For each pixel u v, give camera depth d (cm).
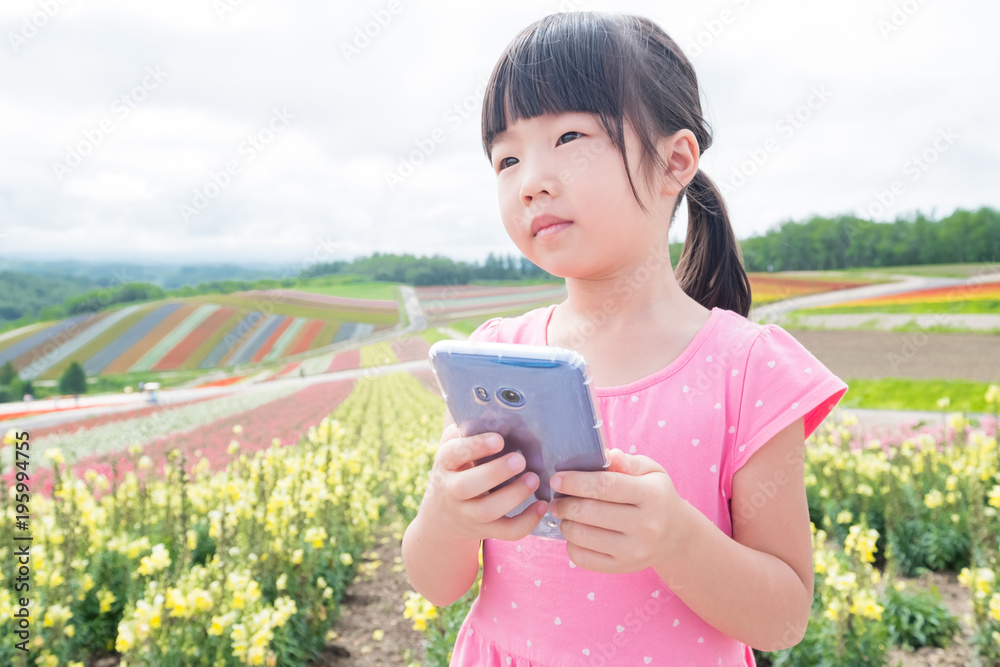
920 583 408
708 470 78
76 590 307
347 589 411
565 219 77
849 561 351
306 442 453
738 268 113
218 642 257
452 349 61
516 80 80
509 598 86
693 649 78
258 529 338
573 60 77
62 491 338
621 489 61
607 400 83
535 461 65
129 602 270
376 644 345
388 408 809
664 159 83
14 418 649
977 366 864
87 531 333
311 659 324
